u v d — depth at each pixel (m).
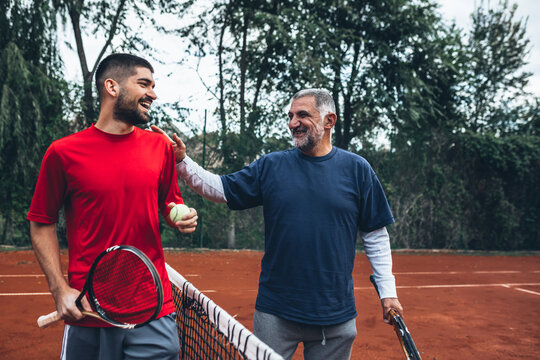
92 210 1.70
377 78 14.27
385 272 2.21
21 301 5.80
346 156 2.20
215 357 1.91
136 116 1.75
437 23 15.13
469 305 6.73
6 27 11.29
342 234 2.10
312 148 2.16
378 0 14.34
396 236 14.98
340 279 2.08
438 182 15.26
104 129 1.76
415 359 1.92
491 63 21.52
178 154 2.17
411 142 15.05
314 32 13.48
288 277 2.06
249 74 15.38
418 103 15.15
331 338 2.09
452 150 15.59
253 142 13.34
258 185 2.22
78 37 13.24
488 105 21.28
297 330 2.07
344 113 15.59
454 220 15.33
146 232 1.79
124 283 1.71
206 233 13.34
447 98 16.17
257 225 14.13
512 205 15.77
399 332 2.02
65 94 11.78
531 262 13.23
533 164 15.83
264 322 2.08
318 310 2.03
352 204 2.12
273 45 14.49
